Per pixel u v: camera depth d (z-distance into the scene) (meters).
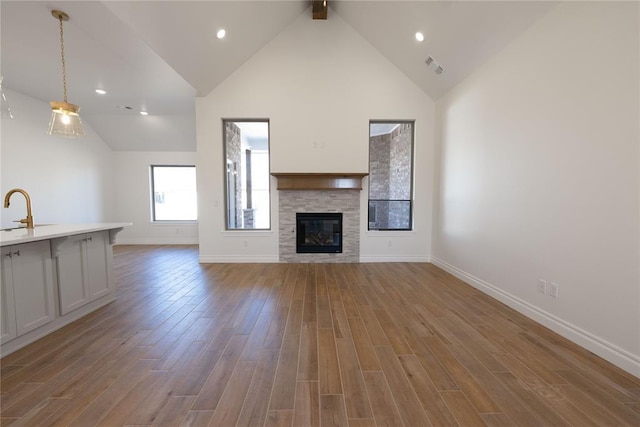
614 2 1.97
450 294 3.46
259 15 3.99
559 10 2.42
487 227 3.45
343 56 4.81
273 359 2.06
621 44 1.93
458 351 2.17
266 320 2.72
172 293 3.50
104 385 1.76
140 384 1.77
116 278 4.12
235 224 5.31
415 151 5.00
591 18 2.13
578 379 1.82
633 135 1.86
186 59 3.75
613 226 1.99
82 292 2.79
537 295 2.69
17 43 3.19
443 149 4.60
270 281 3.98
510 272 3.06
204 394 1.68
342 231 5.07
